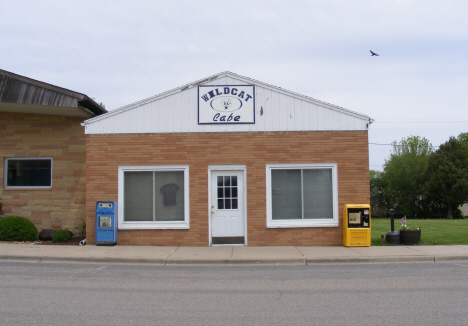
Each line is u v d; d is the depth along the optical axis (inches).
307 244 517.0
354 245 505.7
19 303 276.2
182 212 523.8
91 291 311.7
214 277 365.4
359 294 303.6
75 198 591.5
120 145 523.2
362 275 373.4
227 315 251.8
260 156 520.1
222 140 521.7
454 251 478.3
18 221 554.6
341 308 266.8
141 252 471.2
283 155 520.4
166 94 523.8
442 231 665.6
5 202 592.4
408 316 248.7
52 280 349.7
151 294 303.6
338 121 522.3
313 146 520.7
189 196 519.2
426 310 261.3
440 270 396.5
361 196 518.6
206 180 519.2
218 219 522.3
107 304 275.7
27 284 334.0
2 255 450.6
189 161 521.0
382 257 445.1
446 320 240.7
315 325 232.7
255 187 518.9
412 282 343.9
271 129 521.7
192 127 522.9
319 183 524.7
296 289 320.2
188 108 523.8
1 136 597.0
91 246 510.0
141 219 524.7
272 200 522.9
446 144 1908.2
